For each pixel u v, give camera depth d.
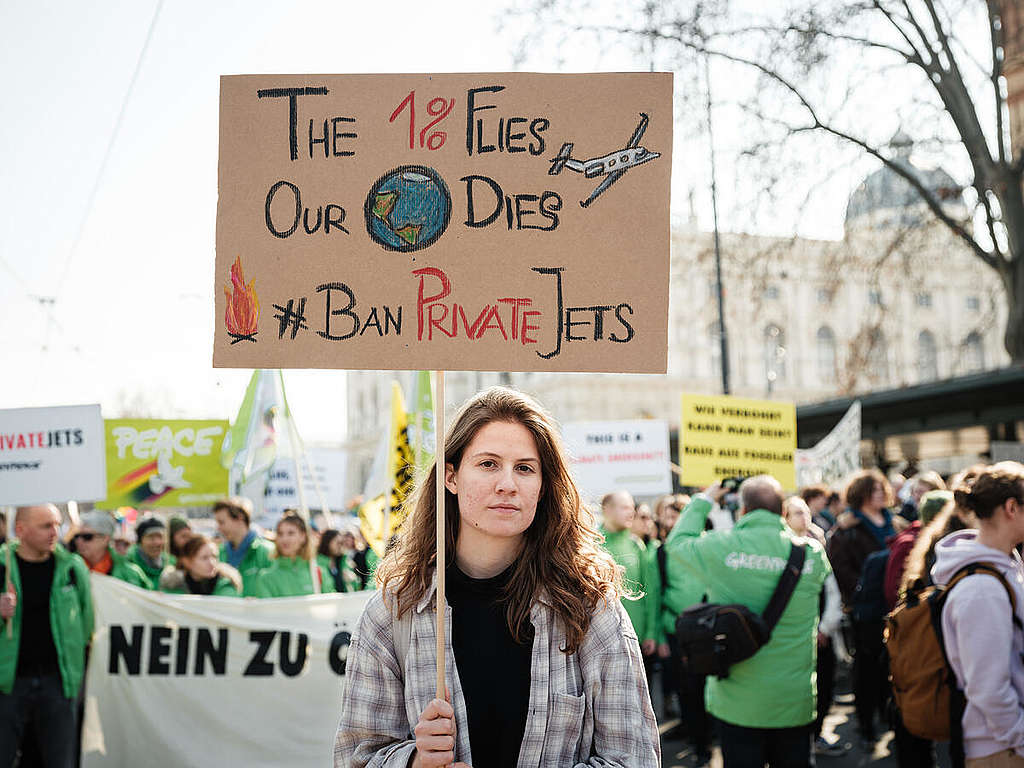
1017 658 3.45
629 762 2.33
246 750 6.36
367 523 7.44
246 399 9.30
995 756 3.48
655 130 2.63
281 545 7.36
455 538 2.53
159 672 6.34
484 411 2.48
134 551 8.45
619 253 2.61
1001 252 17.95
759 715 4.77
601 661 2.39
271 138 2.71
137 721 6.28
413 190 2.67
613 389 53.03
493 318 2.63
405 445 6.91
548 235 2.63
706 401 8.31
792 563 4.84
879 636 6.90
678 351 51.38
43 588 5.82
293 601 6.51
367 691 2.43
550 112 2.66
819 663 7.04
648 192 2.62
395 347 2.64
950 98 17.34
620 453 8.95
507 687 2.34
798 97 16.48
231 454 9.26
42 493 6.38
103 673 6.28
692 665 4.80
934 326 39.28
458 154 2.67
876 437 16.72
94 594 6.32
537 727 2.30
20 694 5.69
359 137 2.69
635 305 2.60
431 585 2.44
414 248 2.66
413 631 2.42
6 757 5.61
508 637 2.39
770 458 8.58
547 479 2.50
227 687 6.39
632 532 8.80
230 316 2.68
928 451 16.81
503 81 2.67
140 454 9.23
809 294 47.69
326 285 2.67
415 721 2.35
